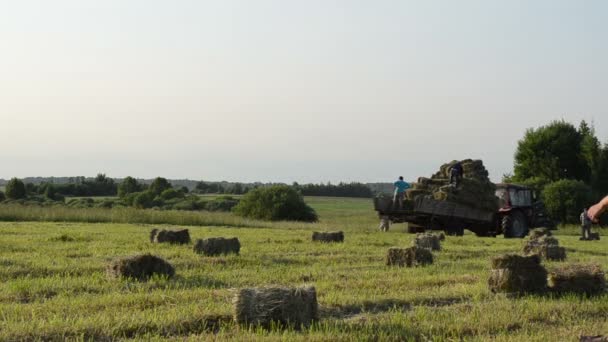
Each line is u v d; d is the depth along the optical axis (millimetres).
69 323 7879
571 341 7445
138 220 32719
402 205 29766
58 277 11414
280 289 8000
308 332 7754
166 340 7363
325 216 57906
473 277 12125
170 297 9531
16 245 17078
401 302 9719
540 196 47844
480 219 29188
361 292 10406
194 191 110188
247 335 7512
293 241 20484
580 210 46688
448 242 22828
